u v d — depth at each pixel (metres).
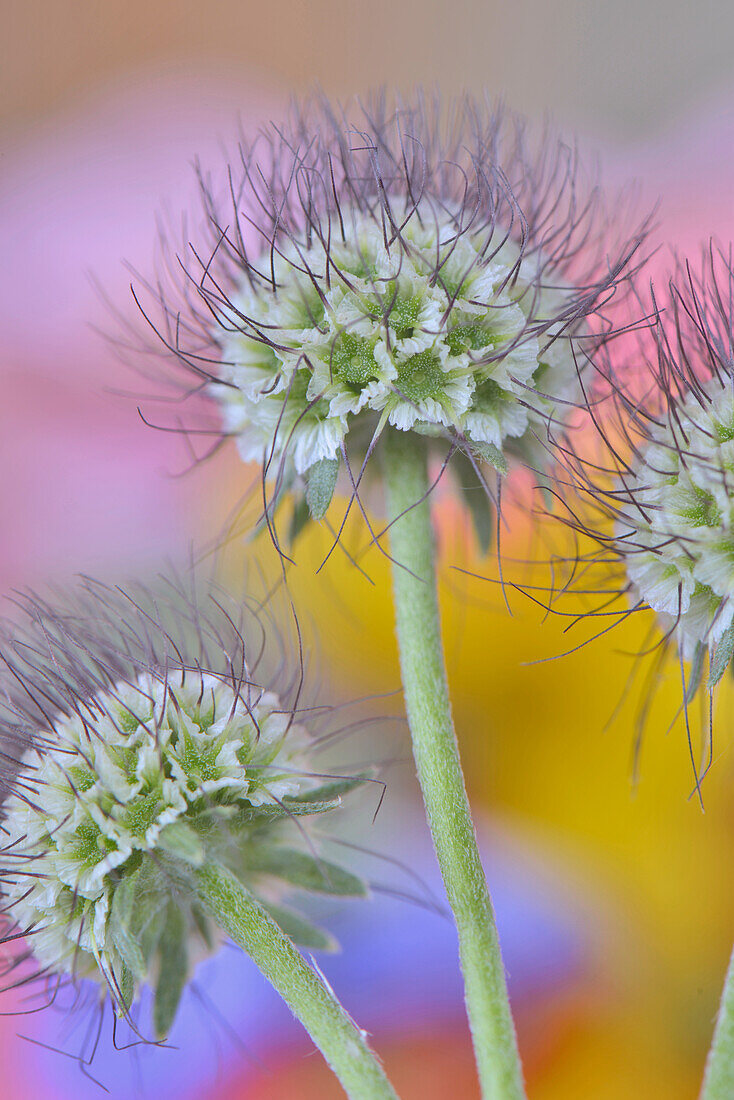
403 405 0.22
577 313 0.22
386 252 0.22
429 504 0.22
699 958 0.26
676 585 0.22
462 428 0.22
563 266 0.23
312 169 0.23
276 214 0.22
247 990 0.25
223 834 0.22
